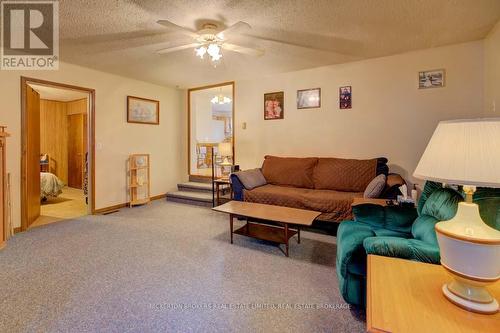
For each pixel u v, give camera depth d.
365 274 1.66
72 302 1.86
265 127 4.79
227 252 2.75
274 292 2.01
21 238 3.16
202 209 4.63
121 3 2.29
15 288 2.04
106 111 4.49
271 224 3.62
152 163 5.33
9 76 3.37
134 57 3.67
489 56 2.99
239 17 2.54
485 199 1.33
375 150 3.88
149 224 3.75
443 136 1.02
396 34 2.96
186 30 2.51
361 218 2.20
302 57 3.73
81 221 3.90
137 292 2.00
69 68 3.96
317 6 2.34
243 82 4.97
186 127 5.93
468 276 0.92
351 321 1.68
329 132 4.21
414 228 1.85
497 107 2.79
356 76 3.95
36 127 3.98
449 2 2.29
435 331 0.82
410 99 3.61
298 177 4.02
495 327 0.84
